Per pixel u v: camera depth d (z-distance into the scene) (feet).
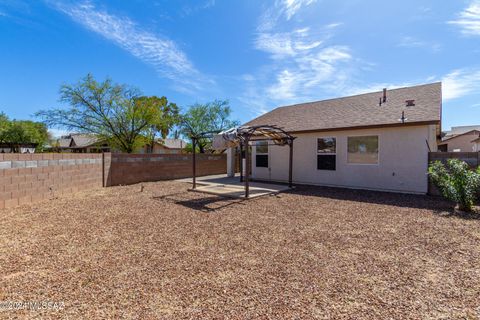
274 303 8.38
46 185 26.55
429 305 8.28
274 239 14.60
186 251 12.81
